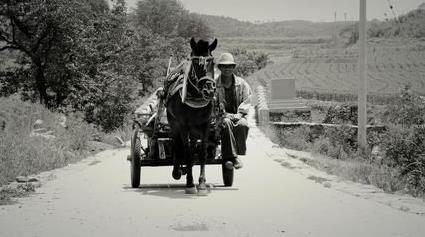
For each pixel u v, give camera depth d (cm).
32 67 3312
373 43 16812
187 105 1210
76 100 3097
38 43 3191
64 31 3159
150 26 10506
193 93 1205
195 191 1264
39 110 2441
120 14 3428
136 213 1022
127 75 3409
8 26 3297
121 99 3161
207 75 1198
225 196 1231
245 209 1067
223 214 1016
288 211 1049
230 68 1302
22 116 2286
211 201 1160
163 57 5903
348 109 3456
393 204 1169
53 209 1056
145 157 1418
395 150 1823
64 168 1800
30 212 1025
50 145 2019
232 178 1376
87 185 1410
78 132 2447
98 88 3080
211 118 1252
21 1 3125
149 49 5509
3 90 3356
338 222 952
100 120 3127
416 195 1352
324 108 4666
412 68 10919
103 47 3341
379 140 2494
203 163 1266
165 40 6594
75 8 3183
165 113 1355
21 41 3316
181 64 1269
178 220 960
